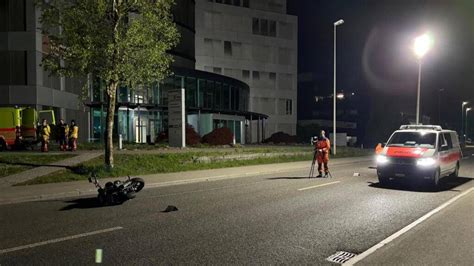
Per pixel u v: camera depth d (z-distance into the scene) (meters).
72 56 14.78
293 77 65.25
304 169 20.27
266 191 12.12
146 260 5.34
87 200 10.54
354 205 9.66
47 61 15.21
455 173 15.56
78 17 14.70
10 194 10.84
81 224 7.55
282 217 8.23
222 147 28.17
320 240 6.44
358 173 17.72
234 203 9.94
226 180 15.30
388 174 12.94
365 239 6.52
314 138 16.73
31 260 5.34
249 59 61.34
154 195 11.34
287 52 64.81
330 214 8.55
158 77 16.72
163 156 19.12
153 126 36.06
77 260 5.34
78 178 14.16
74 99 33.22
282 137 44.84
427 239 6.55
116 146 24.66
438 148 13.11
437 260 5.45
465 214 8.62
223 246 6.05
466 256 5.63
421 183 14.05
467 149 50.28
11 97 27.47
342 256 5.60
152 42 15.66
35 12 27.61
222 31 59.16
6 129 21.42
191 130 30.00
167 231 7.01
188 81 37.59
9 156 17.34
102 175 14.85
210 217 8.22
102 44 14.97
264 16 62.94
